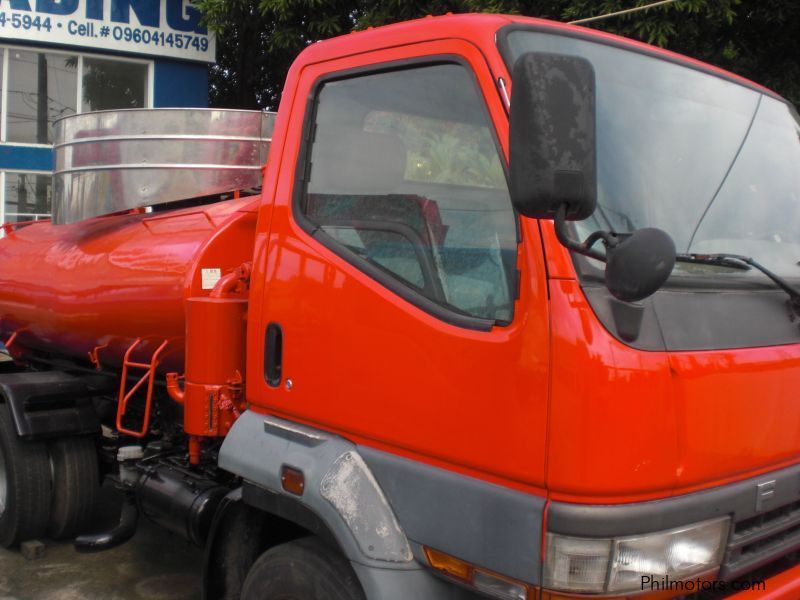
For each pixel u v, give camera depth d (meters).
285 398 2.88
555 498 2.09
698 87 2.86
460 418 2.30
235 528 3.18
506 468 2.18
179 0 12.68
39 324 5.06
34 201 12.52
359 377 2.60
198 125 4.08
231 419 3.30
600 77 2.57
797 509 2.56
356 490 2.52
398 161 2.65
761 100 3.12
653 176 2.53
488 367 2.23
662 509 2.10
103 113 4.28
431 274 2.46
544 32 2.53
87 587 4.57
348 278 2.68
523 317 2.17
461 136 2.46
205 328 3.30
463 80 2.47
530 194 1.92
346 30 10.34
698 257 2.45
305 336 2.81
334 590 2.57
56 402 4.66
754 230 2.77
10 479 4.70
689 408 2.15
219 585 3.19
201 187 4.09
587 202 1.95
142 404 4.55
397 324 2.49
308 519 2.68
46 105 12.42
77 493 4.74
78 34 12.07
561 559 2.06
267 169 3.14
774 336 2.46
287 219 2.99
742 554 2.38
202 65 13.20
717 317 2.32
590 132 1.94
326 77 2.96
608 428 2.03
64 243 4.98
